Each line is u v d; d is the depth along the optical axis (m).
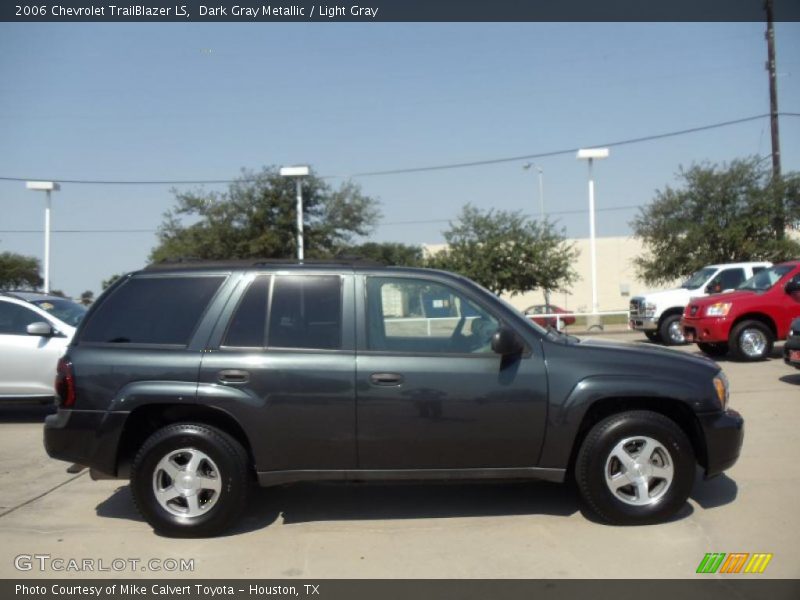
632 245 47.38
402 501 5.90
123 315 5.35
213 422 5.24
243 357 5.11
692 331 14.10
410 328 5.27
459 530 5.20
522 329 5.24
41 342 9.24
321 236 27.22
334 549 4.89
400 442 5.07
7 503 6.06
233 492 5.07
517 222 27.94
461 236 28.12
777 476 6.32
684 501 5.14
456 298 5.34
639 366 5.17
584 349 5.24
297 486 6.33
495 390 5.07
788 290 13.41
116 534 5.27
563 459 5.11
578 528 5.18
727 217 23.94
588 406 5.06
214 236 26.06
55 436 5.16
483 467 5.14
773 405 9.29
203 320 5.25
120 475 5.28
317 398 5.04
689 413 5.24
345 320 5.22
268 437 5.05
